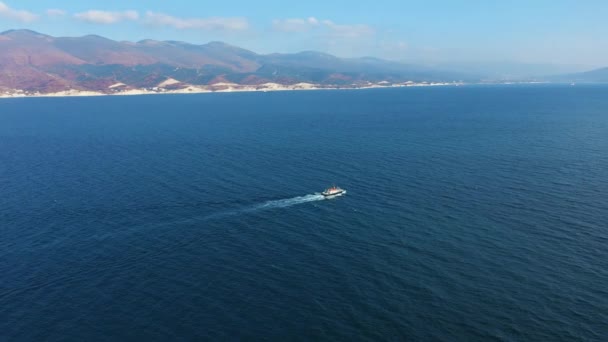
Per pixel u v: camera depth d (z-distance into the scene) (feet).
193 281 230.27
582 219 303.27
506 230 287.89
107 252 265.75
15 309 206.49
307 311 202.80
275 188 388.78
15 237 287.28
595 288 217.56
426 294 215.10
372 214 323.16
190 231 296.51
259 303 209.26
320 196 366.02
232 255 259.80
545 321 193.77
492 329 189.06
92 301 212.84
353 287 222.28
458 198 354.95
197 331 189.37
